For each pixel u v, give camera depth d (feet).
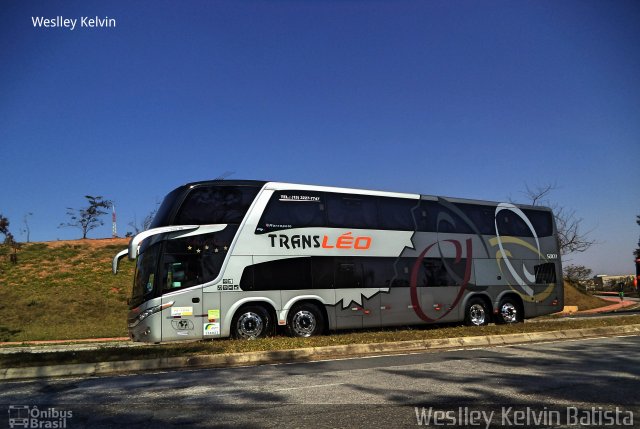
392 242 50.21
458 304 53.11
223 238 42.96
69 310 80.07
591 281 187.83
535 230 60.75
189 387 24.82
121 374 29.35
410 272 50.60
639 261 108.27
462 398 21.48
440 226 53.72
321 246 46.44
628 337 43.86
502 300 56.34
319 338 39.75
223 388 24.39
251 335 42.63
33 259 101.86
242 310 42.73
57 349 50.47
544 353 34.37
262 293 43.29
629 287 163.32
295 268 44.93
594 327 46.85
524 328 45.93
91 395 23.36
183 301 40.70
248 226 43.98
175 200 42.86
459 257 54.08
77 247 111.96
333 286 46.21
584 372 26.99
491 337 40.88
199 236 42.29
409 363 31.01
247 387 24.50
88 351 35.01
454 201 55.62
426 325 53.06
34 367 29.19
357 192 49.73
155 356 32.35
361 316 47.14
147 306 40.16
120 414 19.88
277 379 26.40
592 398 21.36
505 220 58.70
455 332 43.21
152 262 41.22
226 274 42.34
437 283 52.06
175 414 19.70
